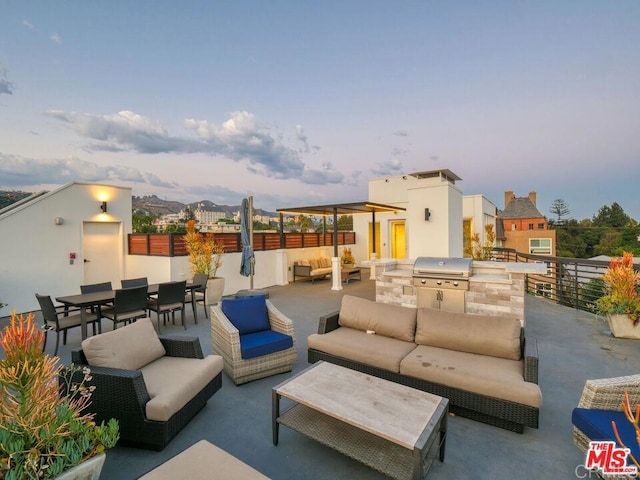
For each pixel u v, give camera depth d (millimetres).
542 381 3463
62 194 7816
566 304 7191
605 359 4055
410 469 1963
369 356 3205
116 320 4781
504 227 26734
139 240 8820
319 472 2164
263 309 4074
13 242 7020
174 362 3051
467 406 2666
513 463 2225
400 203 14164
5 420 1689
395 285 4980
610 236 32938
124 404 2350
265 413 2900
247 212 8320
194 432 2615
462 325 3256
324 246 13141
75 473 1738
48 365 1852
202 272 7832
